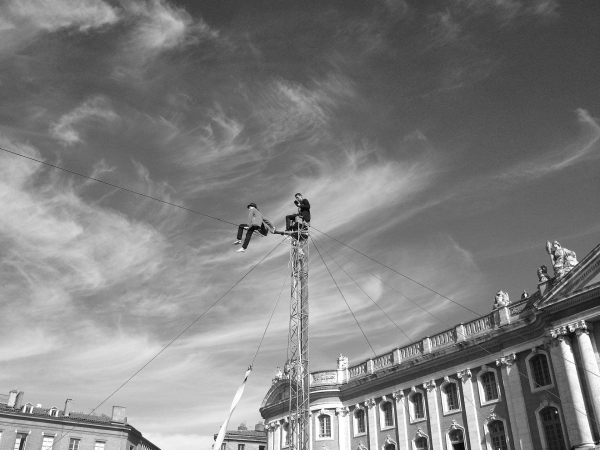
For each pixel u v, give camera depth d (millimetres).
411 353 48719
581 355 34625
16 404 69500
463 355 43625
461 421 42469
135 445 78562
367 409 51312
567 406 35000
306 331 30625
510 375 39719
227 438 87000
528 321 39000
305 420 29875
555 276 38281
